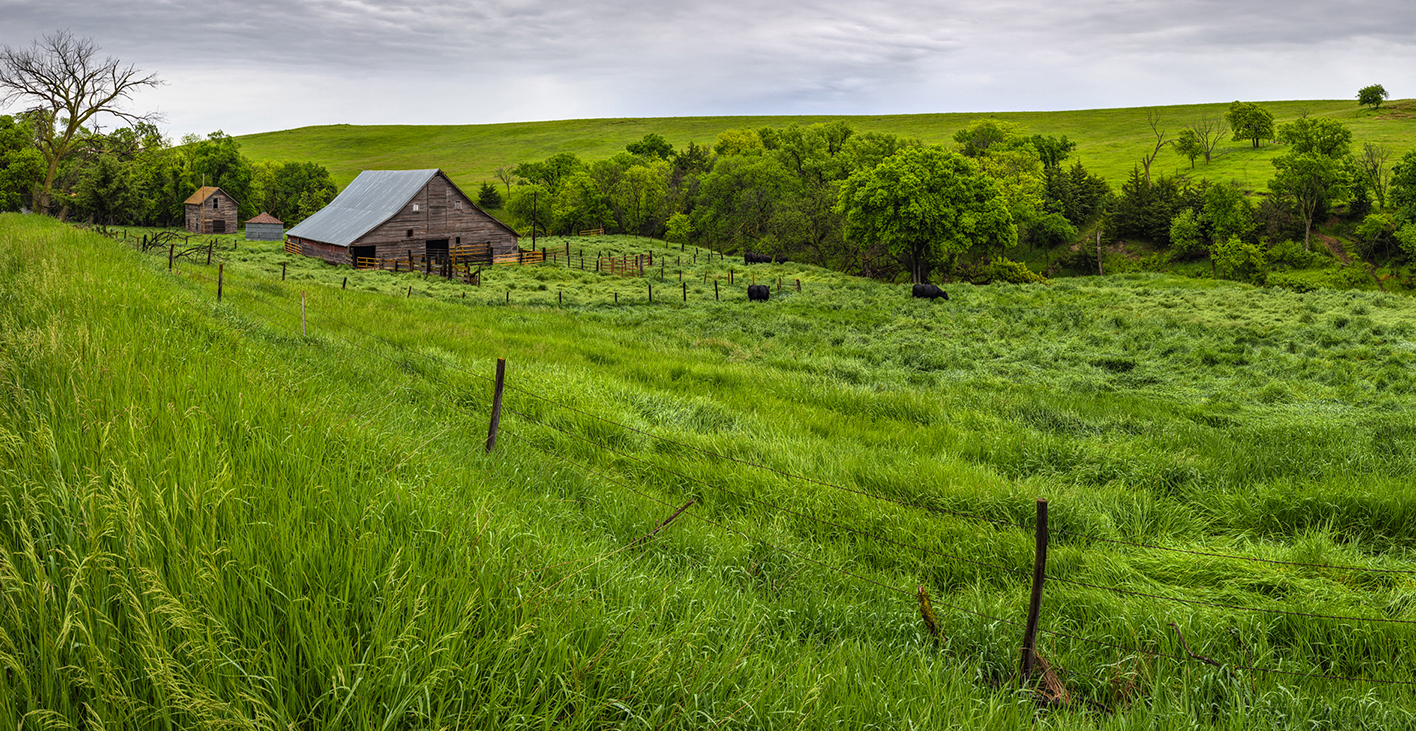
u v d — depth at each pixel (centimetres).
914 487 918
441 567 397
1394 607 622
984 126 11931
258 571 340
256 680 290
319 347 1355
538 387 1333
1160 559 746
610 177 11412
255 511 401
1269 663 558
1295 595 650
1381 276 7906
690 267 6756
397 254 5850
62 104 6272
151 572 295
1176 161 13575
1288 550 776
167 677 259
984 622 591
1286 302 4091
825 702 396
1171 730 447
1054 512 856
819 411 1469
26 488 362
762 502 852
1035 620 506
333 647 307
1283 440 1323
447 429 877
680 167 12550
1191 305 4081
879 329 3309
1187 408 1772
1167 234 9175
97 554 304
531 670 339
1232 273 8244
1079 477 1088
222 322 1234
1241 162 12506
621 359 1953
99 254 1855
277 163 12412
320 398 766
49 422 469
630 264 6675
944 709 421
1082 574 715
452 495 565
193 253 4916
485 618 359
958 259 7875
